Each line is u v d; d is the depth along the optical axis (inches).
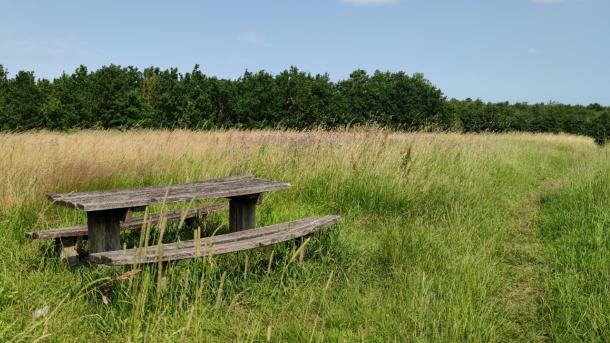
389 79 1462.8
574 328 144.9
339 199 303.3
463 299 153.3
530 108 1843.0
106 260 144.3
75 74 1258.6
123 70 1238.9
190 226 246.1
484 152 487.2
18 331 129.2
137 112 1147.9
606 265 186.5
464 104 1637.6
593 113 1914.4
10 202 233.1
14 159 290.8
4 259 187.5
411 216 284.0
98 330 140.6
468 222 257.8
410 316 146.9
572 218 265.7
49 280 172.7
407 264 196.1
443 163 398.9
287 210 284.4
